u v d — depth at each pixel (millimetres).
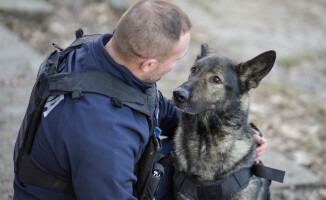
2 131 4324
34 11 8086
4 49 6344
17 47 6504
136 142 2145
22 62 6016
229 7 11750
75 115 2020
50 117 2096
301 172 4539
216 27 9906
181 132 3174
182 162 3053
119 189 1996
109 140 1991
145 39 2039
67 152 2037
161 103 2787
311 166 5102
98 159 1963
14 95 5125
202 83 3086
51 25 7965
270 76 8156
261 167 2988
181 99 2986
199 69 3221
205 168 2967
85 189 1990
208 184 2906
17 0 8383
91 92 2059
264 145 3311
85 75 2086
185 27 2182
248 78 3156
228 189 2883
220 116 3064
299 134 5945
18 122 4559
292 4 13344
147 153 2371
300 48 9711
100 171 1964
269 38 9938
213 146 2992
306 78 8391
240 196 2926
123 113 2096
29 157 2203
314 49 9828
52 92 2090
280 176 2912
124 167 2020
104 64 2123
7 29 7227
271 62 3029
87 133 1979
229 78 3117
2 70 5684
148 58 2109
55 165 2127
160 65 2197
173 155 2957
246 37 9633
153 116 2348
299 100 7215
